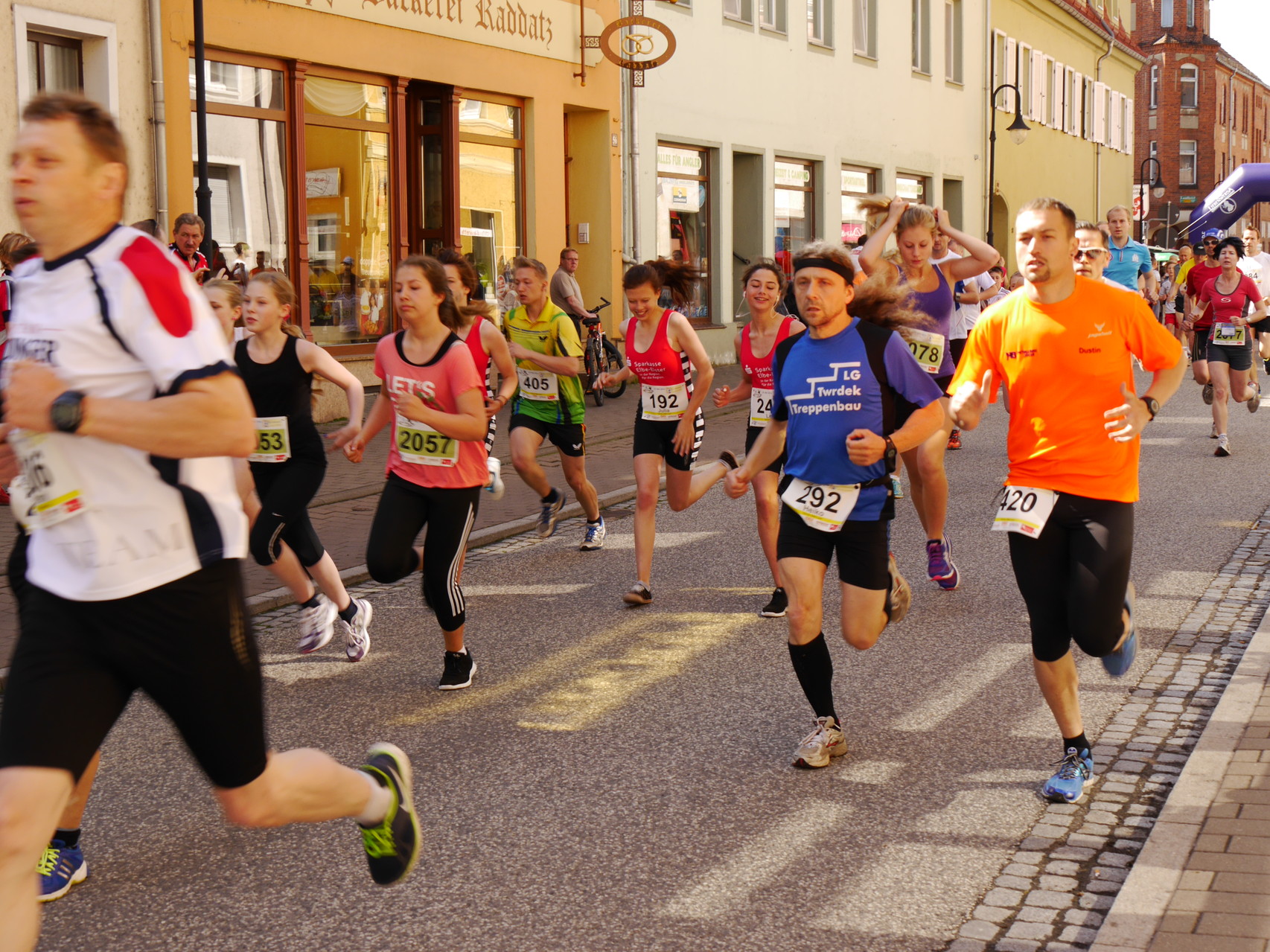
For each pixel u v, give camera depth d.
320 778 3.17
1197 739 5.18
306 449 6.36
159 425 2.71
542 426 9.00
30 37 12.36
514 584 8.24
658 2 21.45
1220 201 40.66
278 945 3.67
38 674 2.82
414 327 5.95
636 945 3.62
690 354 7.54
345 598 6.58
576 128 20.61
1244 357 12.80
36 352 2.81
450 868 4.15
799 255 4.91
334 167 15.70
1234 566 8.21
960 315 14.02
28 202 2.75
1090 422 4.49
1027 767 4.95
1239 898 3.66
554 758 5.15
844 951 3.56
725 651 6.66
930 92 31.36
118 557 2.80
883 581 4.93
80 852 4.11
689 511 10.80
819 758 4.96
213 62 14.05
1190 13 75.94
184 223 11.03
